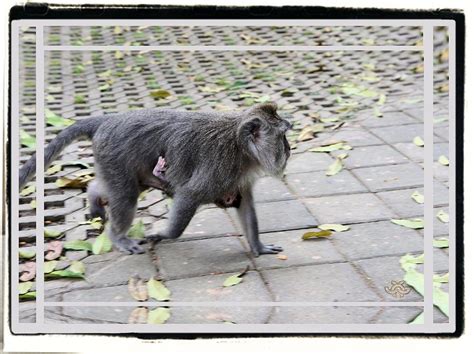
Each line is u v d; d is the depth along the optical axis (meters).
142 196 1.94
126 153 1.57
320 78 2.88
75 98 2.68
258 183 1.95
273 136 1.53
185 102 2.58
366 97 2.63
